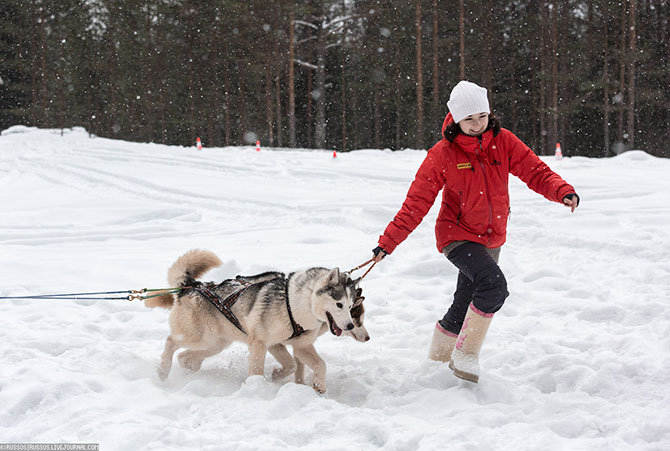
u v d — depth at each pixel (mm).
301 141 50688
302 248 8930
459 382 4125
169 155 23766
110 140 30953
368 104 48312
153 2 44312
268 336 4387
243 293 4578
